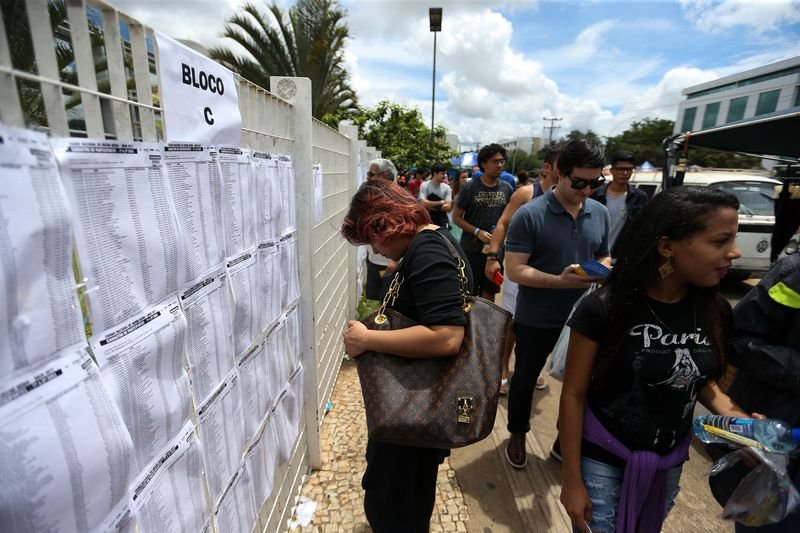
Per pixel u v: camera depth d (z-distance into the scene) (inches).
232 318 48.8
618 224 149.6
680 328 48.8
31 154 22.2
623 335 49.3
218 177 44.4
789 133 126.0
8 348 20.9
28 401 22.0
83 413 25.5
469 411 48.8
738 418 49.4
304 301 83.1
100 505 27.1
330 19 461.7
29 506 22.0
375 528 63.2
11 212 20.9
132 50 33.0
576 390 53.2
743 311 54.8
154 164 33.1
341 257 148.6
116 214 28.9
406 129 453.1
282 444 69.9
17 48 24.8
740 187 250.7
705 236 43.7
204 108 41.4
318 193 95.4
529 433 111.7
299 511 82.7
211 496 44.5
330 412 118.6
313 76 472.7
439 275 50.3
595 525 53.8
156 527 34.0
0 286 20.2
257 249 57.0
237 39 437.7
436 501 87.8
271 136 65.8
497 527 82.0
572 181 82.0
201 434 41.9
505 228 119.4
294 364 77.8
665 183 169.5
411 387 50.2
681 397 50.4
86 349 26.4
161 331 33.8
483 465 98.7
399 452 57.8
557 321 88.8
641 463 50.8
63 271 24.4
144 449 32.4
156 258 33.3
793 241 100.7
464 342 52.2
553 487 92.6
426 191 248.8
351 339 53.7
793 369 49.3
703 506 87.5
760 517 47.2
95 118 29.2
